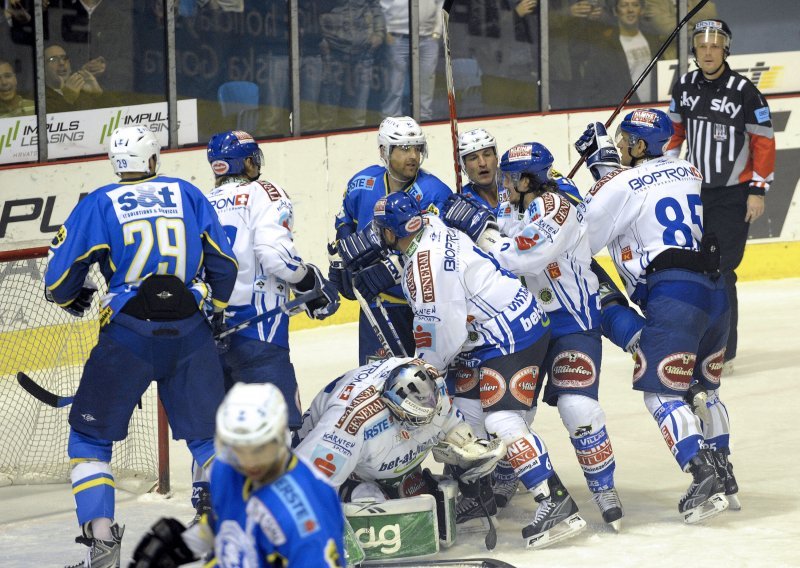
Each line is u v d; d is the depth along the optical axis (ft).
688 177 52.95
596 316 51.21
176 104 102.68
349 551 44.27
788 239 114.11
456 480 49.55
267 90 106.32
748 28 116.06
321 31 106.93
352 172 105.81
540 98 113.60
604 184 52.39
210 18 103.14
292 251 50.55
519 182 50.55
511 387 48.49
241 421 26.40
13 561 48.01
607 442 50.06
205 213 46.88
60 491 61.16
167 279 45.03
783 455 61.82
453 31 110.63
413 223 47.62
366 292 51.78
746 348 87.76
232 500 27.78
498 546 48.37
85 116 99.25
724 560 45.09
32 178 93.40
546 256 49.06
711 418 53.42
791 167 113.50
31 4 95.86
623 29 114.73
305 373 85.35
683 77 82.74
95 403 44.83
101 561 44.04
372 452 46.03
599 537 48.98
